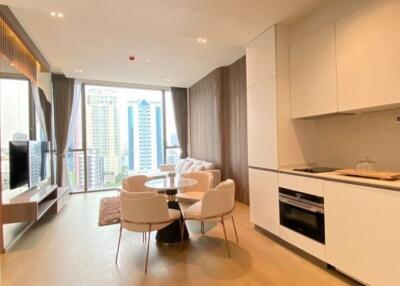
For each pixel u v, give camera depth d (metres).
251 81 3.31
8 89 3.50
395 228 1.68
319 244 2.29
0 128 2.88
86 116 6.19
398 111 2.20
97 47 3.96
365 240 1.88
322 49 2.48
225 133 5.17
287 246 2.78
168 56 4.43
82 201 5.09
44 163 4.43
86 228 3.48
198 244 2.86
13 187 3.19
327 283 2.04
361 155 2.53
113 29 3.35
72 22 3.15
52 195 4.21
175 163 6.89
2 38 2.95
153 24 2.81
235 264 2.38
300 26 2.77
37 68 4.39
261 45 3.09
